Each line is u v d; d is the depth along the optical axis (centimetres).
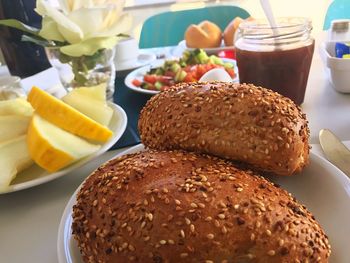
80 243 14
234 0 82
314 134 23
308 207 16
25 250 17
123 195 13
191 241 12
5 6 36
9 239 18
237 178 13
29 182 20
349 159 19
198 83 18
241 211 12
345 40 31
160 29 57
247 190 13
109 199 13
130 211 12
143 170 14
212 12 58
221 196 12
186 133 17
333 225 14
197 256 12
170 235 12
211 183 13
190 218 12
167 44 57
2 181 19
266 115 16
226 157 16
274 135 15
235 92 16
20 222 19
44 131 21
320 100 28
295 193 17
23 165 21
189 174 13
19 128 22
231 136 16
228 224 12
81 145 21
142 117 19
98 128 22
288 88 26
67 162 20
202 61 37
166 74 35
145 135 19
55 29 29
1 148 21
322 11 78
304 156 16
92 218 13
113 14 30
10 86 29
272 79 26
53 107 22
